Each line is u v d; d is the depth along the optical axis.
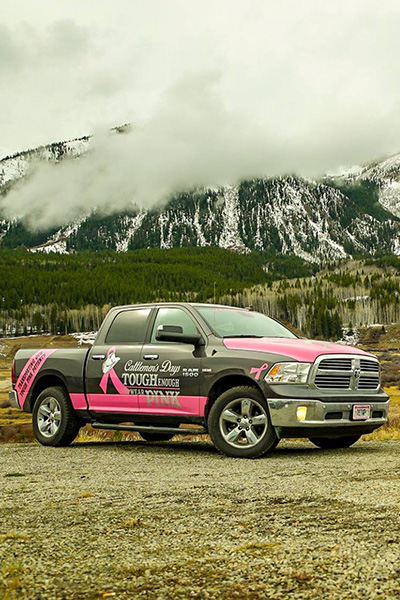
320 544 2.86
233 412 7.19
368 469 5.62
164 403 7.79
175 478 5.43
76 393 8.73
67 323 187.75
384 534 3.02
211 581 2.36
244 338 7.72
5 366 122.62
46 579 2.43
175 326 7.63
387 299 188.50
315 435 6.99
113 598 2.19
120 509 4.01
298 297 193.50
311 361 6.95
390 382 57.22
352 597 2.11
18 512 4.02
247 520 3.53
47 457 7.56
